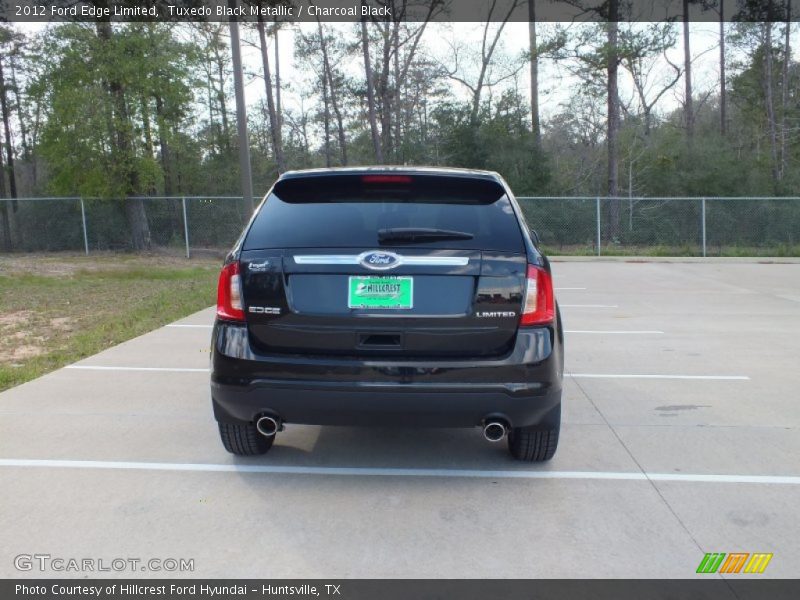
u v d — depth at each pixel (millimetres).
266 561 2980
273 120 28531
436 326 3406
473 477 3916
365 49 28469
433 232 3447
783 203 21141
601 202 22250
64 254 21766
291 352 3498
